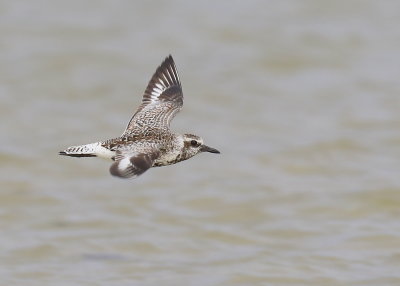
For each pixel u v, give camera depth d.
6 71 30.14
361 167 23.66
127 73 30.22
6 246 19.67
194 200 21.98
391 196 21.92
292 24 34.84
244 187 22.64
